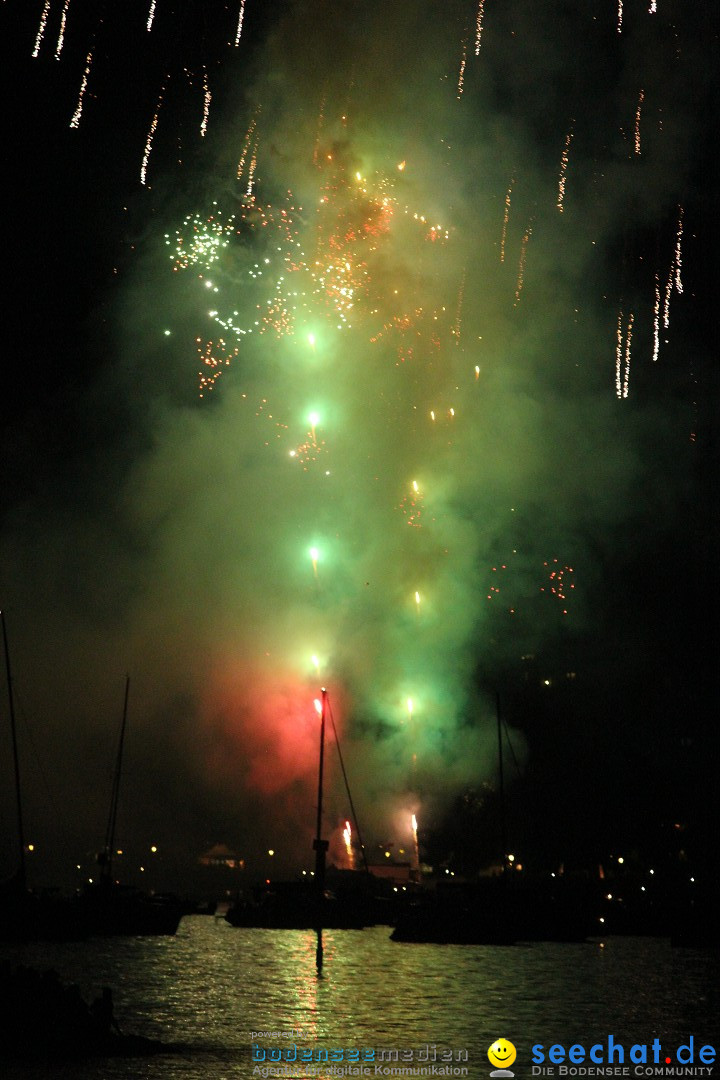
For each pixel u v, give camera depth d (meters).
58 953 56.34
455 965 51.81
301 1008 34.34
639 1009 35.16
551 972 48.53
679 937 65.75
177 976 44.34
